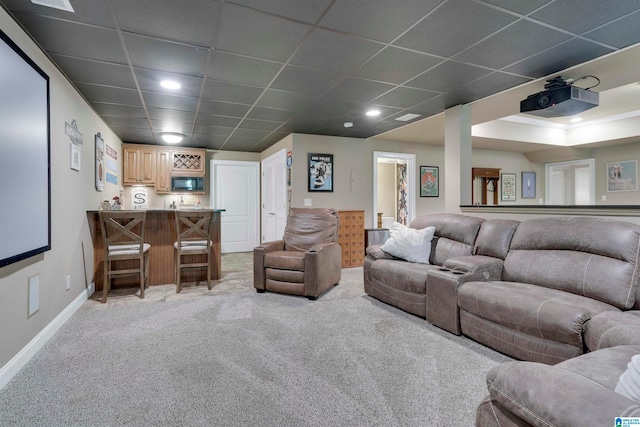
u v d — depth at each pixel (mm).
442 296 2549
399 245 3373
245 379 1840
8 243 1777
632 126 5379
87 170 3551
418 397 1673
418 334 2480
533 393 822
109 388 1746
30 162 2051
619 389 861
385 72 2891
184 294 3584
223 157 6812
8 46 1781
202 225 3955
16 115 1876
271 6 1900
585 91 2920
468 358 2100
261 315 2912
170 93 3342
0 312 1760
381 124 4703
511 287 2236
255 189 7090
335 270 3904
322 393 1704
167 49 2416
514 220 2996
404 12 1984
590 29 2209
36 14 1944
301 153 5238
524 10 1976
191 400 1640
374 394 1697
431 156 6195
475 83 3178
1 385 1745
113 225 3297
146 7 1888
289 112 4086
